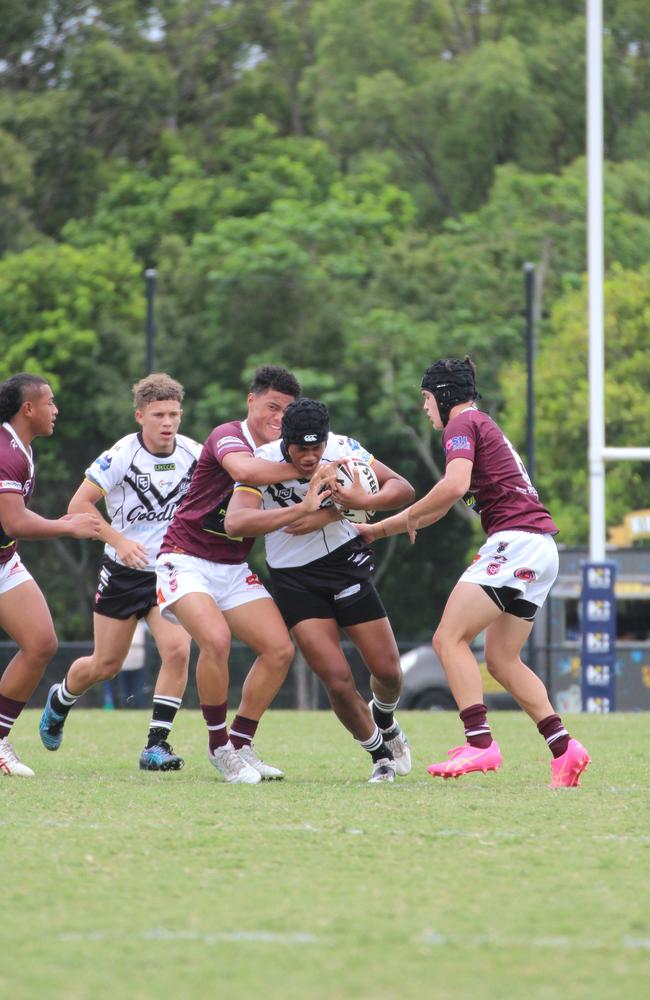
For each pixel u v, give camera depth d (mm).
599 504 57688
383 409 116062
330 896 16938
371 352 118750
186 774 28969
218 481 27688
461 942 14906
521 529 25859
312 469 25984
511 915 16047
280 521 25781
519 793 25422
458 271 123750
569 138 142375
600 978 13641
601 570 56281
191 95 155875
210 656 27375
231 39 156125
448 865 18750
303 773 29484
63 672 74688
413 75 145125
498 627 26297
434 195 144375
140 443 30047
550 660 72625
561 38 140250
